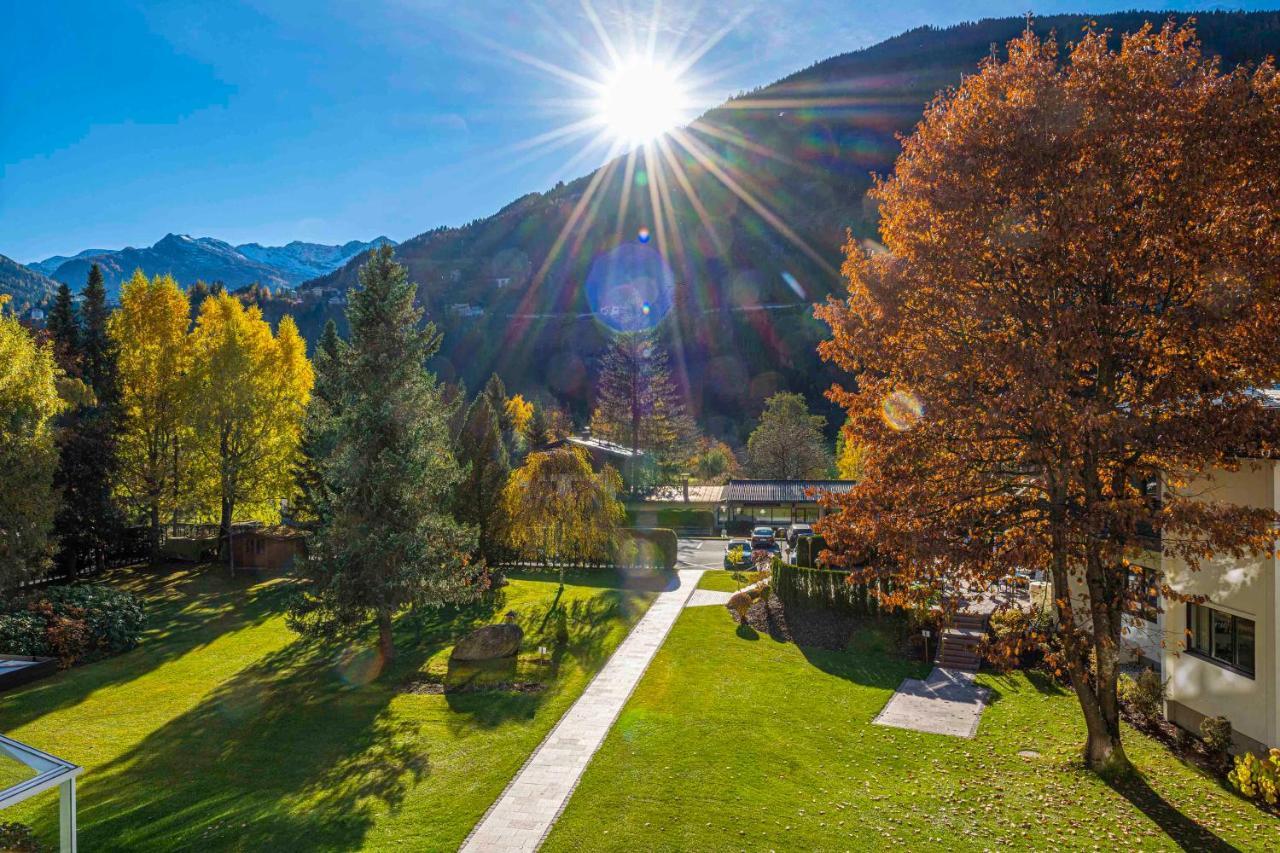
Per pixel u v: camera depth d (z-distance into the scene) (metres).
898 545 13.73
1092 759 14.57
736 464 81.25
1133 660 20.36
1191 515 11.50
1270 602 14.08
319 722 18.00
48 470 26.70
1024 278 13.11
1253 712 14.45
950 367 13.30
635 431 70.69
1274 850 11.38
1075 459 12.80
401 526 21.95
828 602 26.19
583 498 32.03
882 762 15.09
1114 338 12.64
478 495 33.69
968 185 12.92
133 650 24.80
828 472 69.06
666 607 29.72
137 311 38.12
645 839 11.98
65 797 10.42
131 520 38.97
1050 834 11.92
